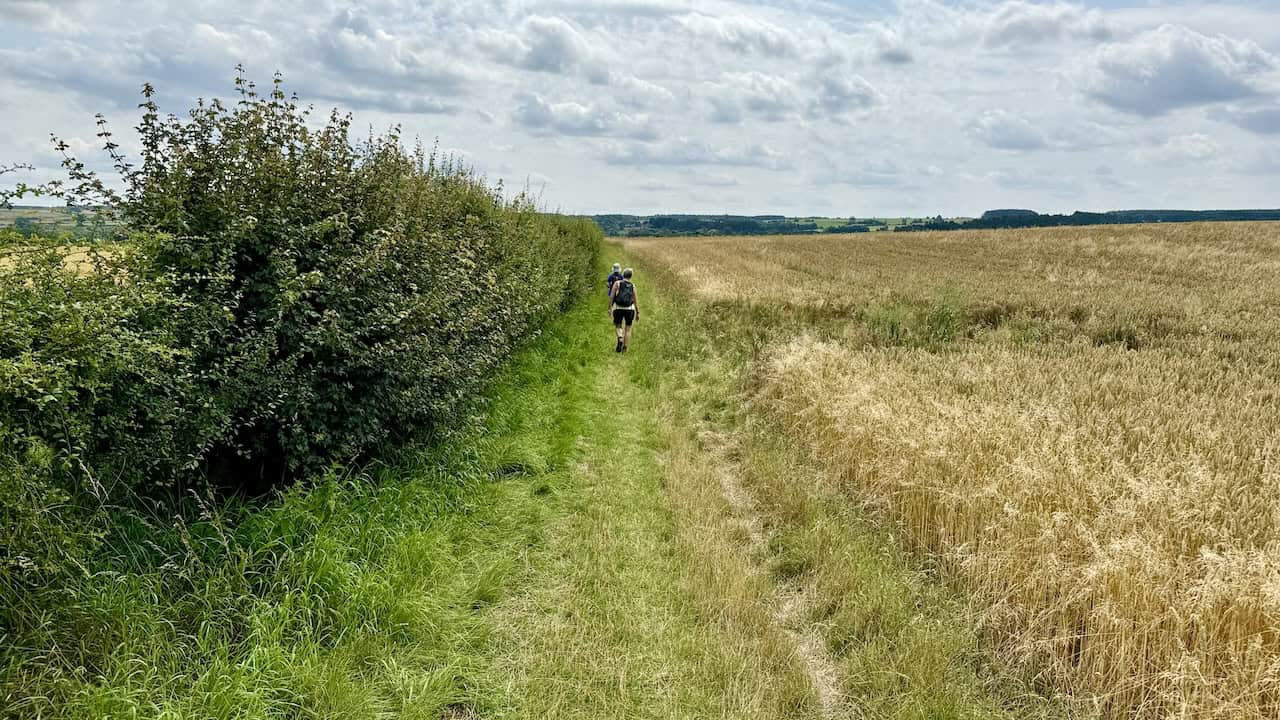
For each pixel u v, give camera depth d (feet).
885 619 16.49
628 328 53.06
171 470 15.74
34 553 11.84
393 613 15.17
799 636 16.67
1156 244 143.74
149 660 12.16
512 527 21.13
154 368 14.40
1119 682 13.74
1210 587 13.28
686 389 40.42
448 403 24.53
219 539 15.43
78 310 12.60
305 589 14.71
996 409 24.16
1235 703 12.34
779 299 67.51
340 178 21.13
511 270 39.06
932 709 13.60
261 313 17.83
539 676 14.21
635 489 24.91
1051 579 15.65
